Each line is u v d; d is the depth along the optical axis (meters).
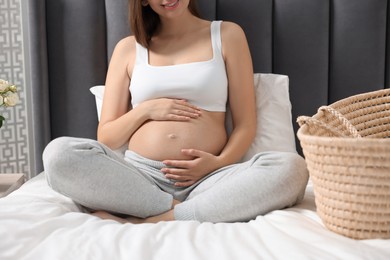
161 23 1.93
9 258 1.02
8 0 2.15
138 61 1.84
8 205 1.30
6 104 1.85
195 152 1.60
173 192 1.59
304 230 1.15
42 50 2.01
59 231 1.16
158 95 1.75
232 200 1.38
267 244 1.09
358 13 2.06
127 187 1.41
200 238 1.13
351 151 1.09
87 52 2.06
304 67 2.07
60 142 1.40
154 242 1.10
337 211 1.16
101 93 1.96
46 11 2.04
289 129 1.82
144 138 1.68
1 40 2.16
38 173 2.05
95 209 1.47
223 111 1.77
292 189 1.38
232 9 2.05
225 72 1.78
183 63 1.79
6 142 2.21
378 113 1.55
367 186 1.10
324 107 1.35
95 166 1.38
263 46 2.06
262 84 1.86
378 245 1.08
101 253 1.04
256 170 1.40
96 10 2.05
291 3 2.05
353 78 2.09
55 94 2.08
